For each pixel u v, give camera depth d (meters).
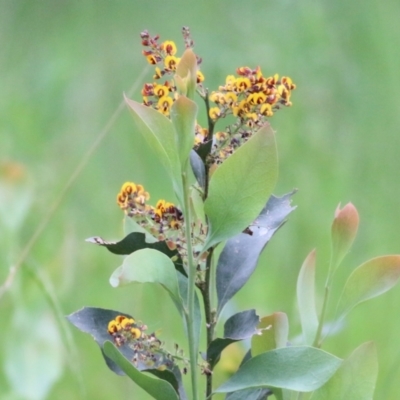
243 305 1.82
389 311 1.76
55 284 1.62
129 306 1.70
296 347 1.20
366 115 2.54
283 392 1.24
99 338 1.22
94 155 2.42
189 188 1.21
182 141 1.17
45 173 2.26
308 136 2.43
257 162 1.18
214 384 1.47
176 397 1.19
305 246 2.04
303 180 2.29
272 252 2.04
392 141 2.44
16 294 1.52
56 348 1.52
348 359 1.22
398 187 2.29
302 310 1.25
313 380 1.19
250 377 1.20
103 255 2.03
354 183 2.30
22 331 1.52
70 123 2.59
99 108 2.62
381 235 2.13
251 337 1.24
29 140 2.47
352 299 1.23
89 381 1.62
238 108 1.20
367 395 1.22
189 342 1.20
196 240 1.22
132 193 1.22
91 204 2.24
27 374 1.52
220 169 1.19
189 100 1.17
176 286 1.19
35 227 1.99
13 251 1.55
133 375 1.19
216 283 1.24
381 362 1.63
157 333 1.22
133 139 2.45
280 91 1.21
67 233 1.80
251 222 1.20
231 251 1.25
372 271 1.23
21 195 1.57
